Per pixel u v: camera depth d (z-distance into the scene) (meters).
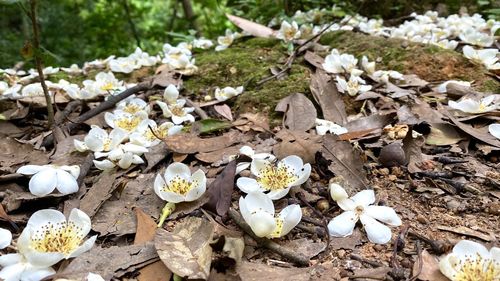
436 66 0.37
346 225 0.19
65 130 0.30
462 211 0.21
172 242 0.18
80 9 0.93
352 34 0.44
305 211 0.21
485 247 0.18
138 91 0.34
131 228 0.20
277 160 0.24
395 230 0.20
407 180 0.23
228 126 0.29
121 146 0.25
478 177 0.23
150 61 0.43
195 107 0.33
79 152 0.26
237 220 0.19
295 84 0.34
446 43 0.41
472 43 0.42
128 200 0.22
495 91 0.34
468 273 0.16
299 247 0.19
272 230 0.18
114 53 0.77
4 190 0.23
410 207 0.21
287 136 0.25
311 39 0.40
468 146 0.26
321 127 0.27
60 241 0.18
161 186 0.21
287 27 0.43
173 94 0.32
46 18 0.82
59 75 0.43
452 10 0.56
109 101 0.32
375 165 0.25
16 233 0.20
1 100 0.34
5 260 0.17
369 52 0.40
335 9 0.55
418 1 0.58
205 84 0.38
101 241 0.19
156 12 1.08
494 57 0.37
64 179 0.22
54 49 0.80
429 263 0.17
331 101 0.31
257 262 0.18
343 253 0.18
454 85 0.32
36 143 0.29
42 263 0.17
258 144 0.27
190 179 0.21
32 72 0.43
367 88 0.32
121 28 0.85
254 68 0.38
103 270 0.17
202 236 0.18
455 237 0.19
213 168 0.24
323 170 0.24
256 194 0.20
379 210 0.20
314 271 0.17
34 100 0.34
